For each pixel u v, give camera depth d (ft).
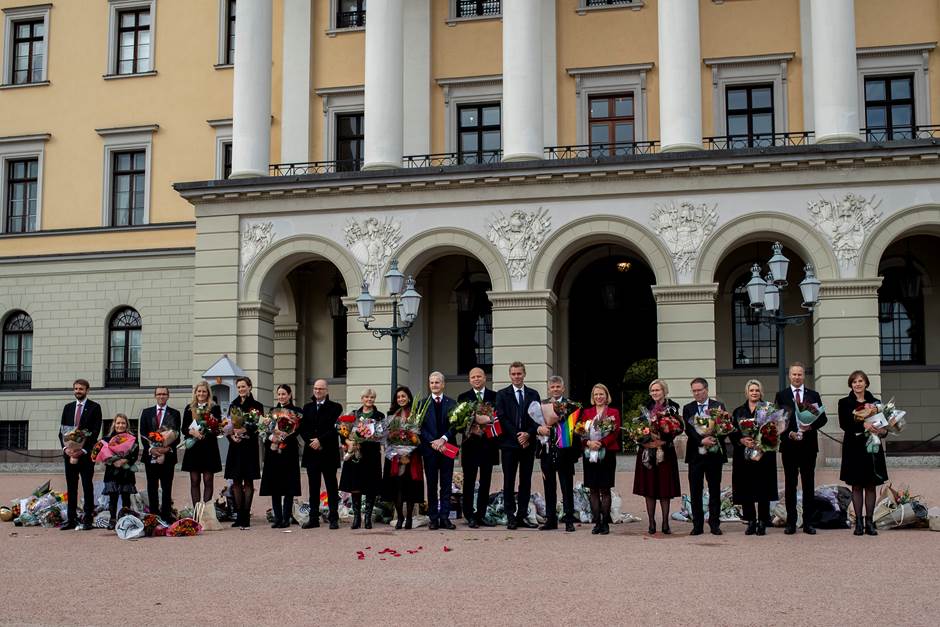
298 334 110.32
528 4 94.99
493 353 91.97
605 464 48.44
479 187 93.56
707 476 48.03
